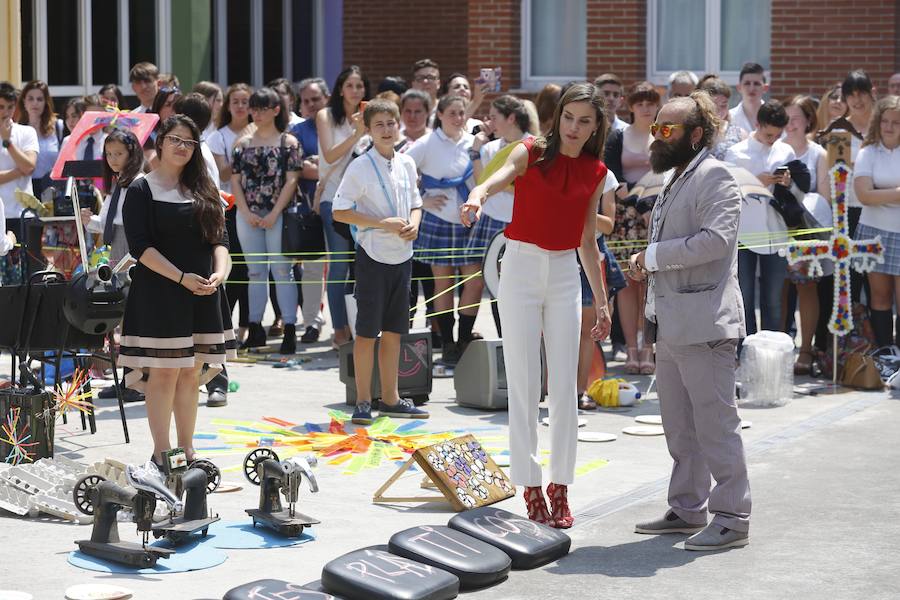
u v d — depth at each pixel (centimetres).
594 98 675
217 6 1927
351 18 2208
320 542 663
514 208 694
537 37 1786
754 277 1123
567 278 692
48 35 1712
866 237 1129
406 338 1008
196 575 610
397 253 941
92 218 983
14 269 1153
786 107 1184
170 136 773
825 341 1155
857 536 676
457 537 631
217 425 927
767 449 871
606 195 955
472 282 1166
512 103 1076
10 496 719
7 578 602
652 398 1044
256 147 1205
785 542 667
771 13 1700
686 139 654
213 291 781
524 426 695
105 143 978
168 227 773
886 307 1140
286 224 1212
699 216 650
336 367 1170
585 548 662
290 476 671
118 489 630
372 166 938
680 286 656
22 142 1241
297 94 1574
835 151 1086
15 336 845
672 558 644
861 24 1664
